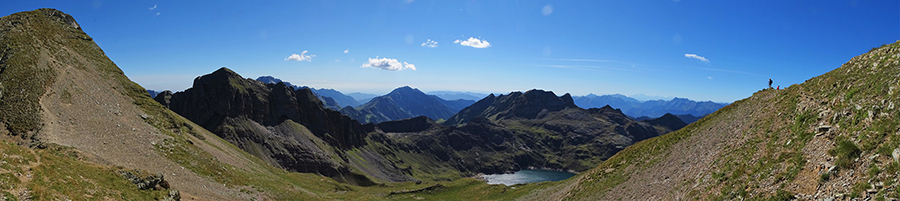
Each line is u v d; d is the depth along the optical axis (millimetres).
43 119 64562
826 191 22250
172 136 92438
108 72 109938
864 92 29266
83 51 111438
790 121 36781
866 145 22688
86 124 72500
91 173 39594
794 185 25047
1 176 27516
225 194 66875
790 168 27250
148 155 71062
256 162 138500
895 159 19750
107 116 82000
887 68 29422
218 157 100875
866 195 19703
